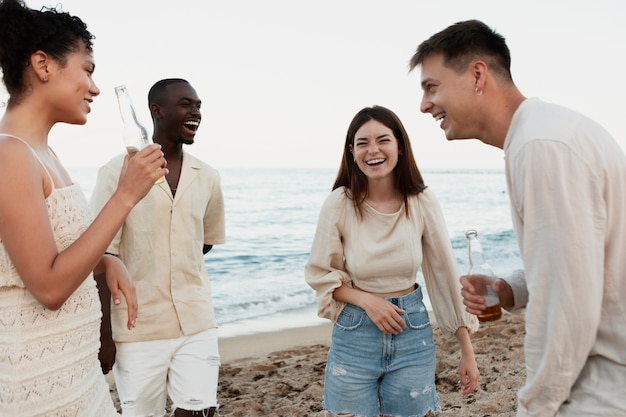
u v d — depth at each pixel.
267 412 4.66
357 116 2.89
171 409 4.65
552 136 1.63
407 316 2.86
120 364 3.17
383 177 2.90
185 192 3.26
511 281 2.21
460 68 1.88
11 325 1.80
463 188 41.72
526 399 1.72
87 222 2.03
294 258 14.34
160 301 3.16
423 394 2.88
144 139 2.19
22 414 1.80
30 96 1.88
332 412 2.92
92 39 2.00
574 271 1.57
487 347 6.11
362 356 2.85
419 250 2.91
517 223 1.75
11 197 1.72
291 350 6.50
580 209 1.59
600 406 1.67
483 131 1.95
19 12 1.82
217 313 8.80
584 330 1.58
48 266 1.74
